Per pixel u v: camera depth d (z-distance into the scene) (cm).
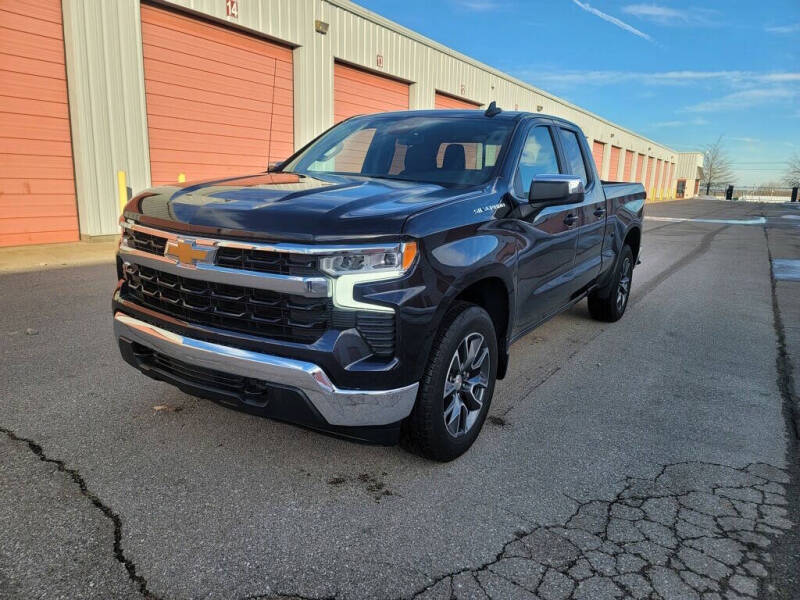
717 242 1499
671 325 597
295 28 1292
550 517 250
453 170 348
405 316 239
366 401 238
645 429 344
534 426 344
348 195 275
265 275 234
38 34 900
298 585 203
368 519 243
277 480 271
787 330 584
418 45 1734
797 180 8944
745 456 313
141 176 1059
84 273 737
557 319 611
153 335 269
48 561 209
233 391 255
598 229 484
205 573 207
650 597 203
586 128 3284
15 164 905
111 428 315
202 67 1138
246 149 1257
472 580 209
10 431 307
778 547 234
